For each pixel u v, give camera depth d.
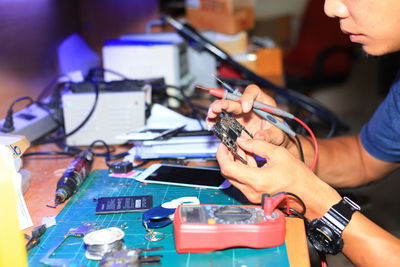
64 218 1.01
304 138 1.37
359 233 0.96
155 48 1.82
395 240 0.96
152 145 1.29
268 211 0.89
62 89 1.58
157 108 1.41
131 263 0.80
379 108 1.40
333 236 0.96
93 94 1.43
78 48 1.93
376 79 4.71
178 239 0.85
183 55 2.15
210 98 1.82
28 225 0.98
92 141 1.45
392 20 0.97
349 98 4.70
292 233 0.94
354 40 1.05
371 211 2.86
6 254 0.81
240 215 0.89
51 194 1.13
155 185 1.16
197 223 0.86
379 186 3.18
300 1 4.46
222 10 2.49
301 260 0.86
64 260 0.85
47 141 1.48
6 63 1.48
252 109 1.12
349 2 0.99
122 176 1.21
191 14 2.65
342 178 1.42
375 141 1.39
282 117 1.24
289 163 0.96
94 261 0.85
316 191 0.96
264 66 2.46
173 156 1.29
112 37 2.48
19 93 1.57
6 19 1.47
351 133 4.14
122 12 2.62
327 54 3.54
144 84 1.54
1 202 0.80
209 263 0.84
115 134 1.45
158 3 3.48
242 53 2.52
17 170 1.05
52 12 1.82
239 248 0.89
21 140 1.07
